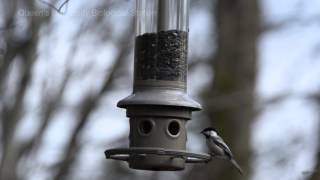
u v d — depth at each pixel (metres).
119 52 18.19
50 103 17.20
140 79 11.27
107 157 10.91
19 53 15.80
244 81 18.36
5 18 15.31
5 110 16.73
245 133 18.03
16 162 16.86
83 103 18.22
